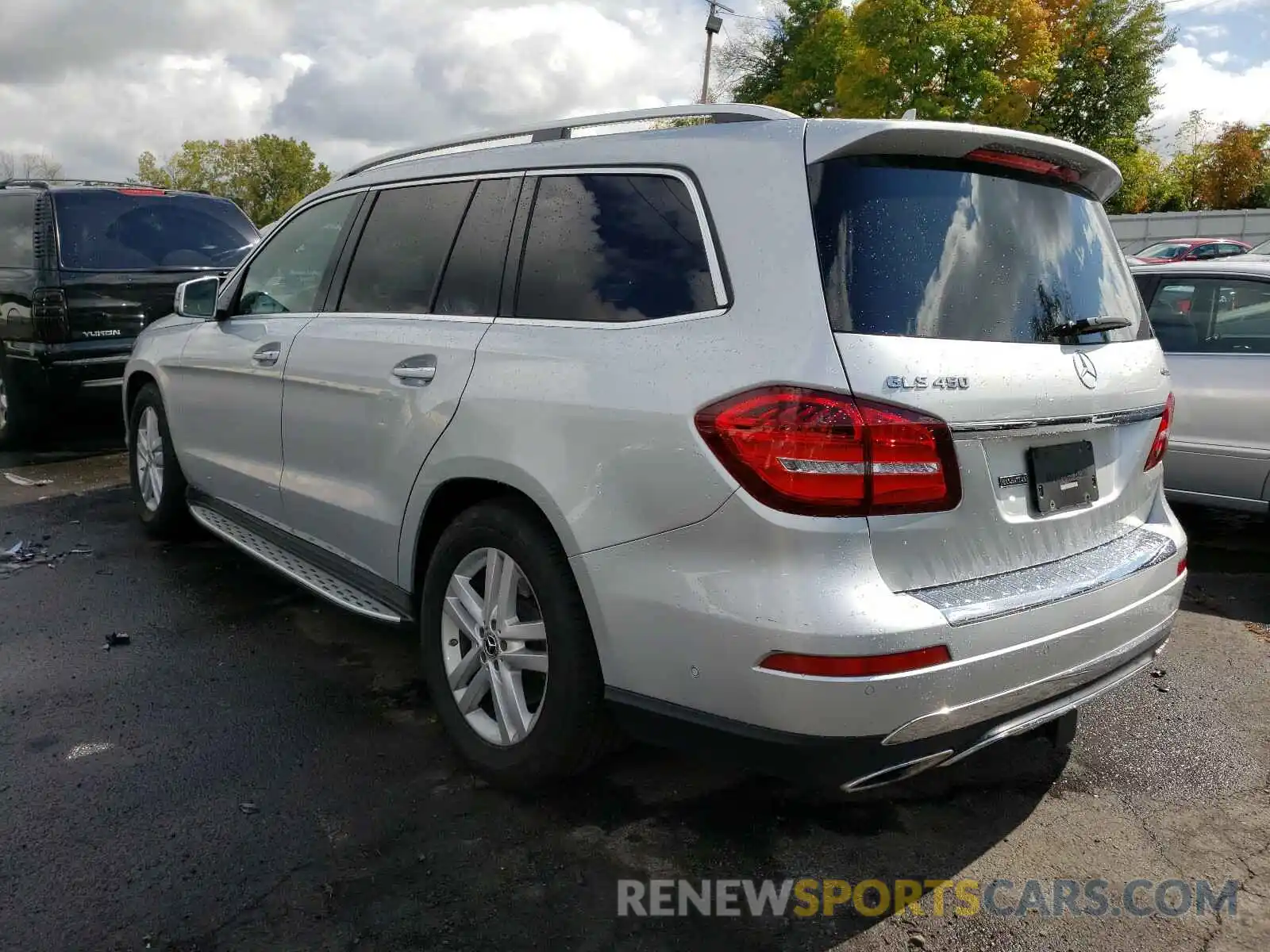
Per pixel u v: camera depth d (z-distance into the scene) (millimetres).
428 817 2879
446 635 3148
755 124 2605
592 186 2924
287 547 4184
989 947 2430
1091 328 2707
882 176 2494
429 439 3100
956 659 2271
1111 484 2900
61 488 6805
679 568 2375
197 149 83000
